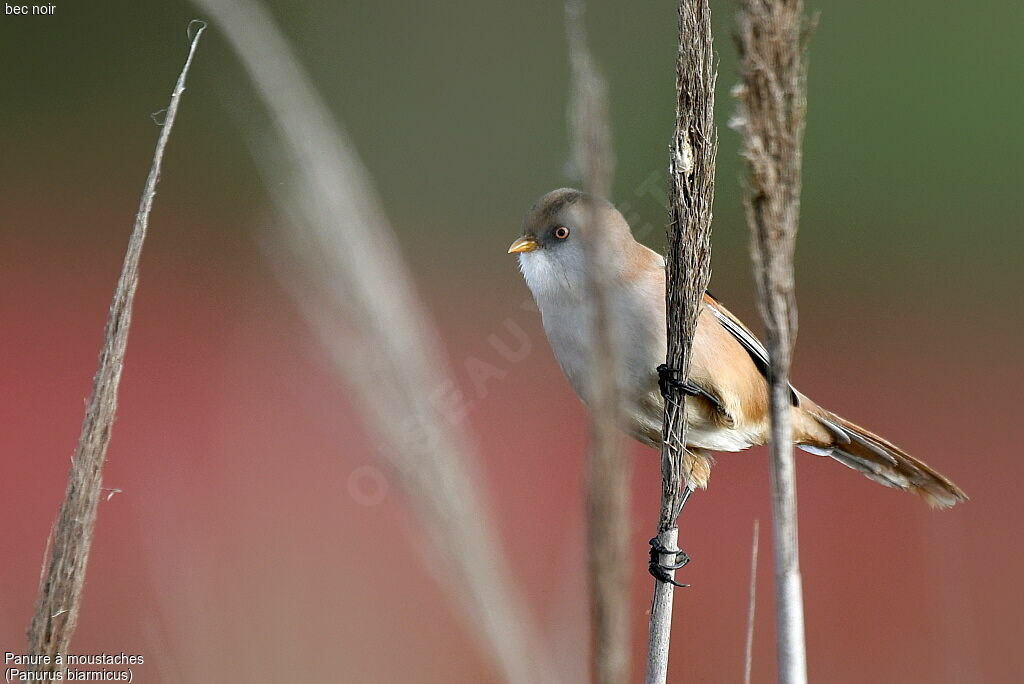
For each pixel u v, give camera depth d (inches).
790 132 143.1
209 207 743.1
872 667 417.4
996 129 794.2
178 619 208.4
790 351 148.5
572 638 138.2
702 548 479.2
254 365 501.0
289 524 364.8
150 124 759.7
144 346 604.1
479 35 767.7
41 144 759.7
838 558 496.7
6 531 435.8
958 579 295.7
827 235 789.2
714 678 389.1
